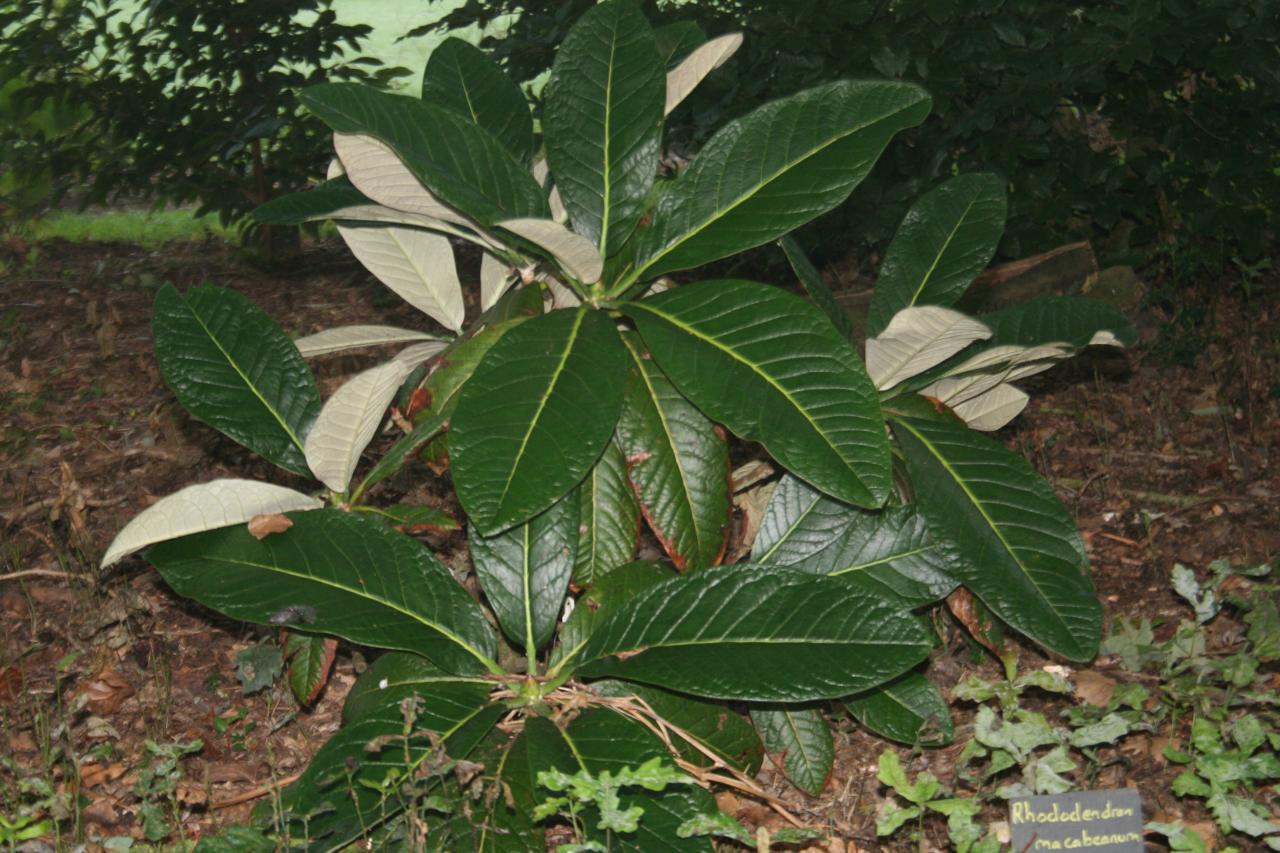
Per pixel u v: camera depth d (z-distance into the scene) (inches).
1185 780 90.0
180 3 246.8
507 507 88.1
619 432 103.0
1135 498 169.8
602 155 105.0
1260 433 185.5
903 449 108.5
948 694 129.0
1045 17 193.2
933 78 184.5
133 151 265.1
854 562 110.0
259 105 248.8
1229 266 226.4
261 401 110.2
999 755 95.7
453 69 118.3
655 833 89.5
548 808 81.7
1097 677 129.1
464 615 103.8
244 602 99.2
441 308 120.8
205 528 98.9
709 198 102.0
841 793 116.1
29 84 264.4
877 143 99.7
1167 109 199.0
